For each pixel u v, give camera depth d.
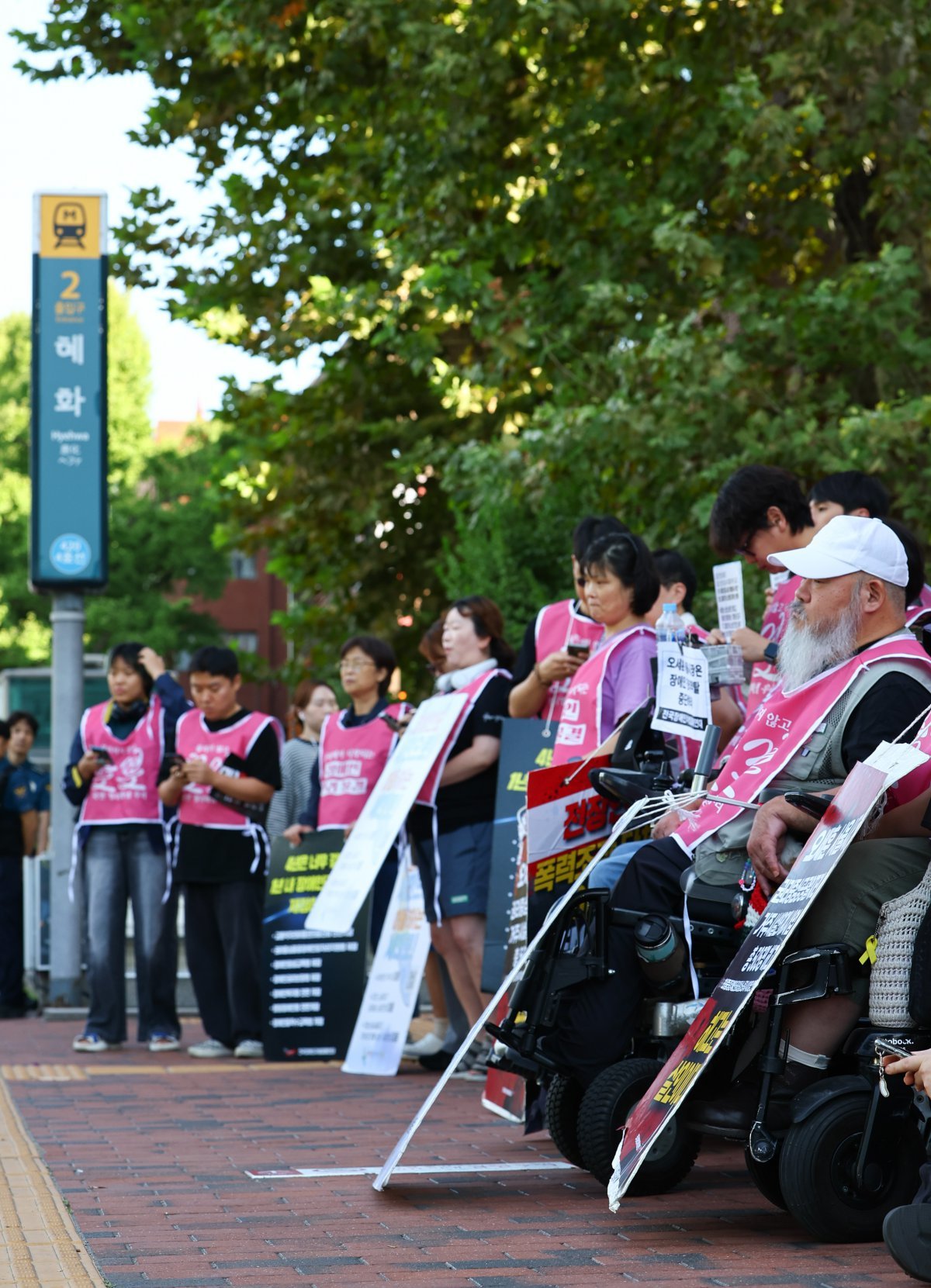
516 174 16.75
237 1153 6.66
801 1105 4.79
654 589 6.79
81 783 11.51
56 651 15.02
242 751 10.98
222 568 48.81
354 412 21.61
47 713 18.25
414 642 21.88
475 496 14.71
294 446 21.77
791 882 4.80
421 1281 4.37
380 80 18.66
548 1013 5.63
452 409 20.42
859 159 15.06
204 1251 4.79
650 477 14.07
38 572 14.84
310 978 10.56
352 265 21.50
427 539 21.86
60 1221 5.17
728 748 6.30
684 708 5.77
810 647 5.14
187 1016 15.08
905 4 14.32
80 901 14.88
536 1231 5.06
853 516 5.26
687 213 13.99
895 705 4.95
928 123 15.20
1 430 51.88
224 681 11.07
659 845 5.52
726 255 14.92
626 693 6.56
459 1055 5.70
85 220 15.13
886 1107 4.75
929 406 12.51
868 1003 4.79
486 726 9.12
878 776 4.64
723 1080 5.07
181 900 15.09
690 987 5.43
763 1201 5.53
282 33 18.91
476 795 9.15
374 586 22.20
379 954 9.91
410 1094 8.69
